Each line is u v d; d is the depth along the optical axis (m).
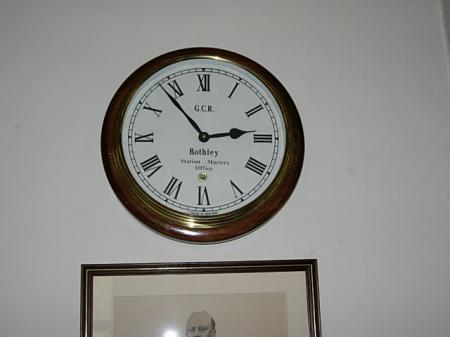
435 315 1.29
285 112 1.32
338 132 1.36
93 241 1.23
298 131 1.31
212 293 1.22
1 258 1.20
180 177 1.26
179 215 1.23
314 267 1.26
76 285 1.20
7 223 1.22
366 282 1.29
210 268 1.23
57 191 1.25
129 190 1.23
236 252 1.25
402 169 1.36
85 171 1.26
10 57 1.31
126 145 1.27
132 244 1.24
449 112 1.42
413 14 1.47
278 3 1.43
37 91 1.30
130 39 1.36
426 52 1.45
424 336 1.27
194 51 1.34
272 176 1.28
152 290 1.21
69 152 1.27
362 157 1.36
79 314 1.19
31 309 1.18
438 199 1.36
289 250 1.27
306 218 1.30
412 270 1.31
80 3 1.37
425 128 1.40
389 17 1.46
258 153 1.30
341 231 1.30
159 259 1.23
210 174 1.27
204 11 1.40
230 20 1.41
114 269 1.21
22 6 1.35
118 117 1.27
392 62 1.43
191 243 1.24
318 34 1.43
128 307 1.20
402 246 1.32
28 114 1.29
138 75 1.30
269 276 1.25
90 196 1.25
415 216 1.34
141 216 1.22
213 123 1.31
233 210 1.25
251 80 1.35
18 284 1.19
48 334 1.17
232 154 1.29
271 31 1.41
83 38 1.35
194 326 1.20
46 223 1.23
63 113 1.29
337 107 1.38
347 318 1.26
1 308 1.18
